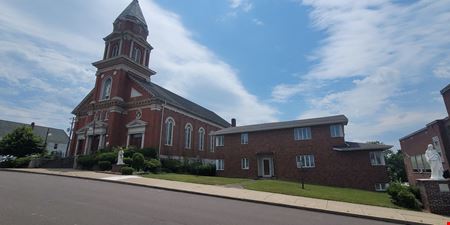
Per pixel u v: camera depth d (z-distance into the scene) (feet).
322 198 48.16
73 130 129.08
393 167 169.89
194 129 136.56
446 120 63.00
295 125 94.27
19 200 29.55
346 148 84.02
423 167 78.64
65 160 99.91
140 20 132.87
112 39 127.03
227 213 30.99
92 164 89.81
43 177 58.65
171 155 114.62
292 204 39.99
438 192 42.91
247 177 99.35
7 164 93.25
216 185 59.77
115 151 93.30
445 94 61.72
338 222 31.09
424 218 35.88
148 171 84.69
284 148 95.61
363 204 44.88
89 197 34.63
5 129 196.75
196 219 26.55
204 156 141.38
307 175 88.79
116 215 25.55
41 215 23.66
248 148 102.53
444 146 62.80
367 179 80.38
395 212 38.93
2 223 20.57
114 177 64.39
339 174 84.23
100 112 118.62
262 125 106.42
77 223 21.88
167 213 28.22
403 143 97.86
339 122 87.76
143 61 131.03
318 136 90.79
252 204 39.73
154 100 110.93
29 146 118.01
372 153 82.17
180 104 130.31
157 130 108.58
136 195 39.55
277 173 94.07
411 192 48.57
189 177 73.36
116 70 119.75
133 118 114.52
